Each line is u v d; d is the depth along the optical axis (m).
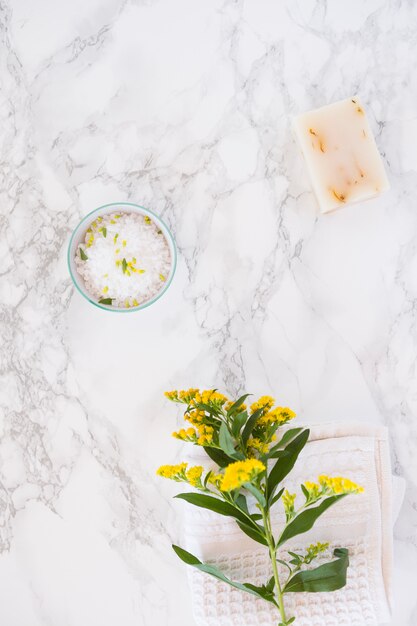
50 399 0.81
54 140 0.81
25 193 0.81
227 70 0.81
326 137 0.77
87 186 0.81
